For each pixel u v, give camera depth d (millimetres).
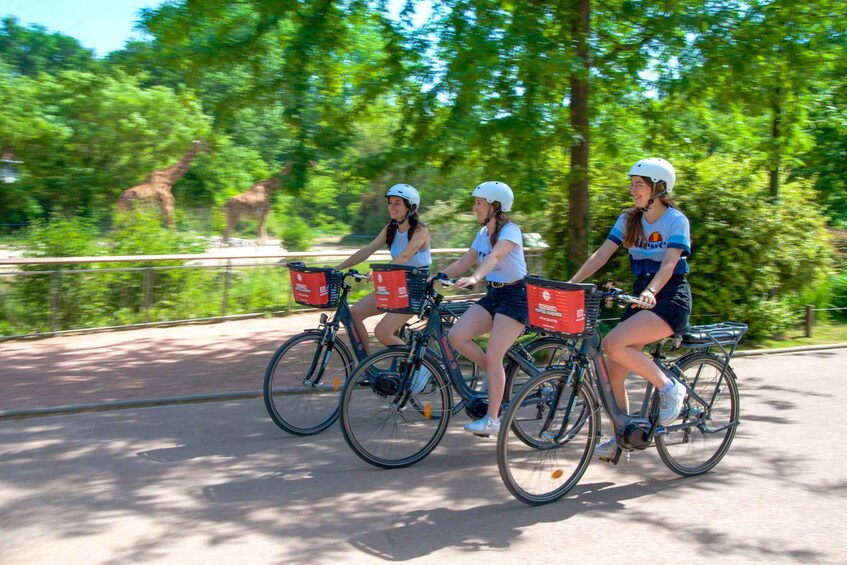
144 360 8203
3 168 27016
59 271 9672
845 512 4309
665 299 4523
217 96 8672
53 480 4551
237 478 4648
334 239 28547
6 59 38312
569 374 4527
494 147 7715
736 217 9781
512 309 4812
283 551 3676
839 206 14773
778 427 5996
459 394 5105
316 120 8281
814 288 11359
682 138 9672
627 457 4707
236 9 8164
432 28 7953
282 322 11094
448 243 13555
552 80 7621
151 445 5254
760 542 3895
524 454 5098
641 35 8461
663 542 3873
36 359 8141
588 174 8773
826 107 12031
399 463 4910
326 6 7746
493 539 3865
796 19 8039
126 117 26859
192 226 25125
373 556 3641
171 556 3604
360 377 5020
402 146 7898
